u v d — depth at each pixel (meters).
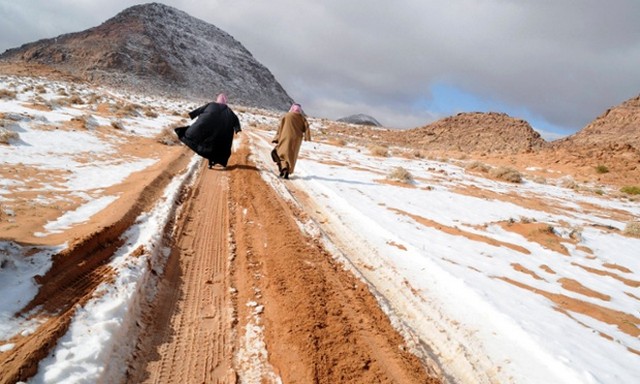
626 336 4.59
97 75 104.69
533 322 4.49
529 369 3.74
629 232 10.45
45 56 117.00
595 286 6.23
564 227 9.62
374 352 3.71
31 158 8.92
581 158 31.03
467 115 68.44
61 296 3.70
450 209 10.48
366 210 8.81
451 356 3.90
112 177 8.65
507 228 9.24
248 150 17.17
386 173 15.94
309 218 7.71
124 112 22.50
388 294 5.05
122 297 3.81
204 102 113.94
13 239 4.45
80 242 4.57
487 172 22.81
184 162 12.18
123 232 5.56
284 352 3.61
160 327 3.86
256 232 6.66
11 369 2.62
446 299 4.99
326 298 4.57
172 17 172.50
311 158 17.52
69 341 3.10
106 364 3.05
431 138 62.84
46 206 5.91
